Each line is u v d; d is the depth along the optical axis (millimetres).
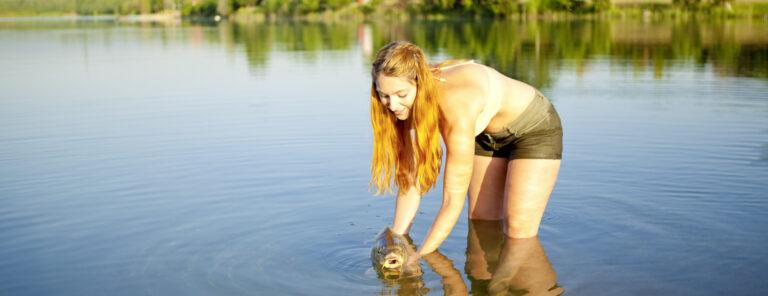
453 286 3598
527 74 11586
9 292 3564
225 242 4219
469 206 4637
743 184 5152
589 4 32625
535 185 4172
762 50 14695
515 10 33656
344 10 40531
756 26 22828
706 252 3947
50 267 3873
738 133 6789
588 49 16031
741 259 3834
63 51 17516
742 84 10008
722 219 4457
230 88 10531
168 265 3891
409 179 4129
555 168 4223
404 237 4234
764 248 3977
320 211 4766
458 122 3598
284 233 4371
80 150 6605
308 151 6367
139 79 11797
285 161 6023
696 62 12867
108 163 6086
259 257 4000
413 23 31562
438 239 3865
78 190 5289
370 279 3699
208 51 17297
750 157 5891
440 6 36625
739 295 3398
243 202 4953
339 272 3791
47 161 6207
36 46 19406
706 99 8766
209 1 49500
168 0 54438
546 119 4160
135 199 5047
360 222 4566
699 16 28359
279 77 11695
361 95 9516
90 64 14258
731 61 12875
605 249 4043
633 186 5176
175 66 13727
